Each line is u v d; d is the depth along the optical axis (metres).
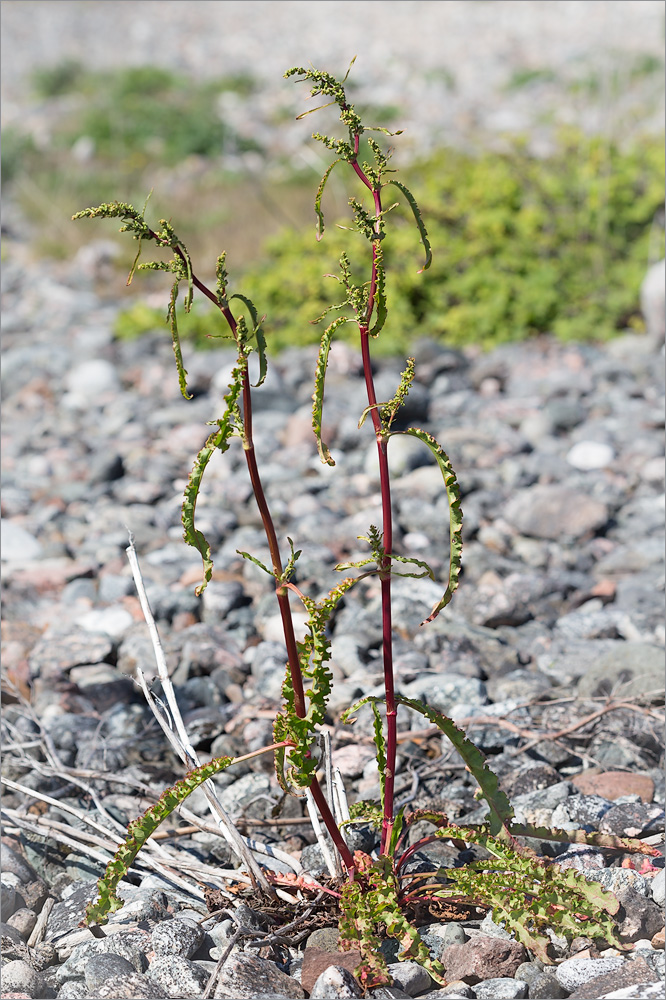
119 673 3.07
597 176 7.09
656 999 1.62
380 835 2.22
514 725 2.60
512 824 1.98
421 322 6.51
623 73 9.41
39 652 3.16
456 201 7.04
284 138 11.72
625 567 3.75
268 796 2.46
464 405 5.48
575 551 3.92
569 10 19.25
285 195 9.06
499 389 5.77
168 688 2.16
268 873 2.02
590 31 17.14
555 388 5.53
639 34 11.49
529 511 4.06
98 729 2.73
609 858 2.12
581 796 2.31
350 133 1.71
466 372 5.90
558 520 4.02
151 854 2.21
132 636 3.35
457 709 2.78
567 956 1.87
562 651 3.18
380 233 1.72
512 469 4.55
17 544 4.13
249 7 24.05
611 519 4.18
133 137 11.81
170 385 5.96
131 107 12.72
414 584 3.63
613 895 1.83
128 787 2.59
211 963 1.86
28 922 2.06
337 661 3.14
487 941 1.84
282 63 16.81
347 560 3.85
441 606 1.73
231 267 7.75
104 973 1.78
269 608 3.53
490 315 6.30
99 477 4.77
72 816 2.43
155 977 1.79
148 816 1.73
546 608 3.54
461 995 1.75
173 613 3.55
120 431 5.48
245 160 10.83
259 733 2.72
